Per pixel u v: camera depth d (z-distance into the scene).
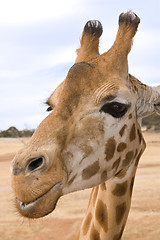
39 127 3.15
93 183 3.47
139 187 14.15
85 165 3.34
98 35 3.92
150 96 4.02
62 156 3.15
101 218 3.75
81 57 3.79
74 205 11.24
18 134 52.47
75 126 3.27
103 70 3.48
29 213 2.96
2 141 45.28
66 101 3.30
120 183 3.76
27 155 2.89
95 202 3.89
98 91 3.35
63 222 8.88
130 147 3.70
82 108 3.32
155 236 7.29
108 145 3.45
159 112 4.10
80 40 4.04
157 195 12.13
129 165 3.78
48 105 3.80
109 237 3.72
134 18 3.74
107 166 3.51
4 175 21.31
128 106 3.51
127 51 3.69
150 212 9.46
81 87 3.35
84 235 3.91
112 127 3.45
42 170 2.92
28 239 7.63
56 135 3.12
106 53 3.69
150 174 18.77
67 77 3.41
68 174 3.23
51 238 7.67
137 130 3.86
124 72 3.65
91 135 3.34
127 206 3.82
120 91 3.41
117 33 3.78
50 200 3.02
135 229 7.81
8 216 9.95
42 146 2.99
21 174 2.86
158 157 29.03
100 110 3.38
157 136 48.50
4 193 14.55
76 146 3.28
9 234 7.97
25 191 2.85
